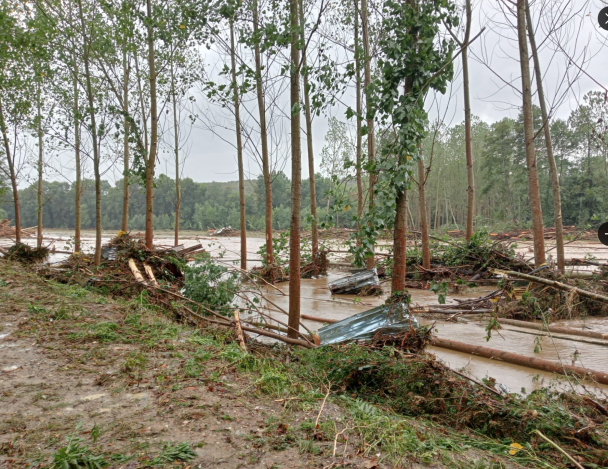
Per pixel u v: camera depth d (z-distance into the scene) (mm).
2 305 6859
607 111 23812
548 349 7469
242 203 16828
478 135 49375
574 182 43562
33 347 5121
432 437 3764
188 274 9852
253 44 7555
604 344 7664
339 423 3674
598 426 4039
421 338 6152
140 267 11727
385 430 3510
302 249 20141
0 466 2645
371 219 7227
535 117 43875
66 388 4000
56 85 16016
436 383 4895
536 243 12156
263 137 16688
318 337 6891
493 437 4258
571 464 3588
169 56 14227
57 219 79125
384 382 5266
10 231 44562
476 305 10531
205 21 8367
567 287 6805
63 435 3092
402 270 7500
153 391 3990
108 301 8203
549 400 4695
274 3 7598
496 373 6348
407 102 7180
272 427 3436
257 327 8102
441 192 51719
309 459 2988
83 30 12367
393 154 7469
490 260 14469
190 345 5629
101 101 12961
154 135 14242
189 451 2916
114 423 3314
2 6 12211
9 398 3732
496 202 60031
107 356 4941
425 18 7281
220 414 3590
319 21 6738
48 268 12117
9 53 13078
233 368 4867
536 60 12461
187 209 78625
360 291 13578
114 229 77688
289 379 4793
